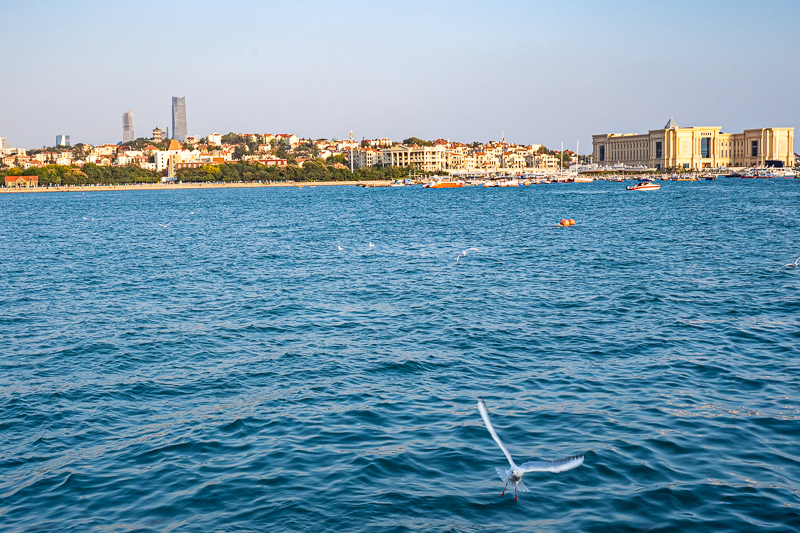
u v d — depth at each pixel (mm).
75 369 32969
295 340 37562
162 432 25125
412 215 141750
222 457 22859
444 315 42750
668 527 18250
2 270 66062
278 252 78000
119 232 109938
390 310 44656
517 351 34531
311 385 29875
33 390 29828
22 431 25516
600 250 73562
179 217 147625
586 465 21531
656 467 21312
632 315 41594
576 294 48500
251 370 32312
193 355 35062
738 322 39094
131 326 41438
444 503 19656
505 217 130750
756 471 20953
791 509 18828
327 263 67562
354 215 145625
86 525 19078
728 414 25391
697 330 37562
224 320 42750
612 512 19016
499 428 24562
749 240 81250
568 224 107625
